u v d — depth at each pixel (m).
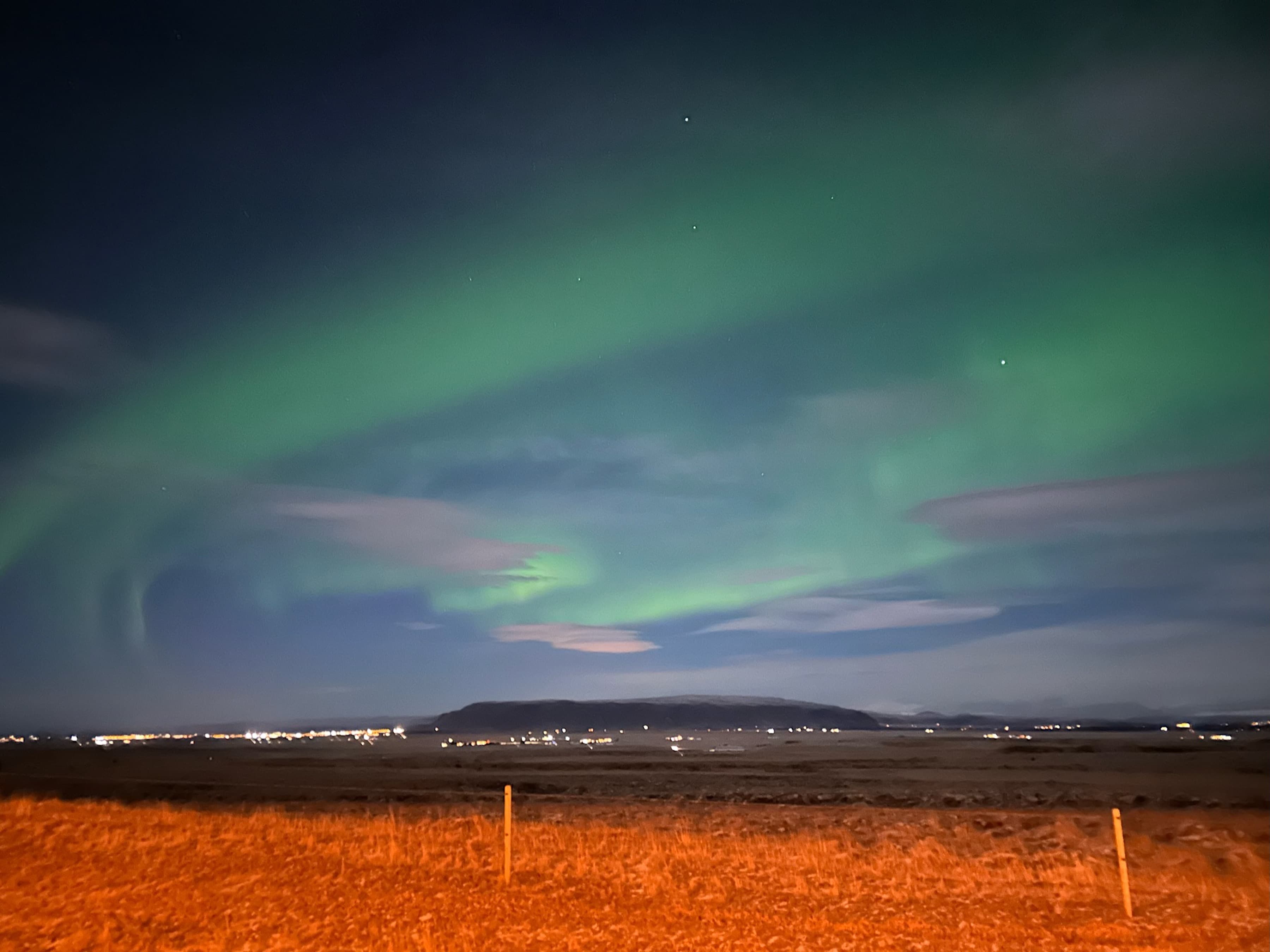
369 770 77.31
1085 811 37.16
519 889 18.11
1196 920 15.23
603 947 13.62
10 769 80.44
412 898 17.03
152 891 16.97
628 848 23.09
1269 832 27.45
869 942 13.96
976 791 48.22
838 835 27.64
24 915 14.80
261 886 17.89
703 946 13.72
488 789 53.47
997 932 14.51
